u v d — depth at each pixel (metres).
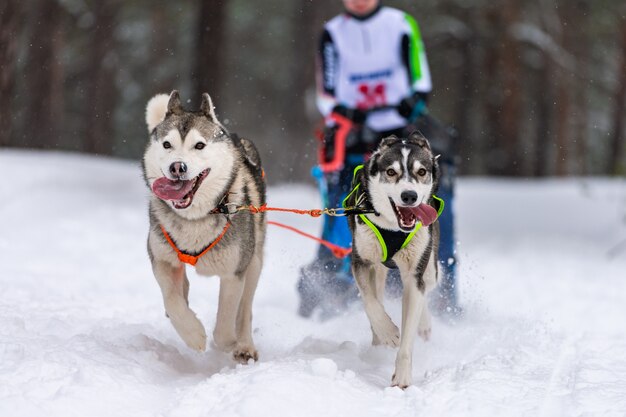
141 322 7.53
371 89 8.93
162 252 6.14
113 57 33.25
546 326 7.75
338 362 6.15
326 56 9.05
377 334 6.23
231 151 6.18
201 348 6.05
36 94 28.16
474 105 34.84
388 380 5.88
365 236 6.24
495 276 11.97
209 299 8.90
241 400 4.80
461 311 7.97
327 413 4.83
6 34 16.83
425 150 6.33
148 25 35.28
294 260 11.19
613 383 5.67
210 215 6.04
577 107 37.03
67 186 16.20
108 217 14.48
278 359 6.10
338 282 8.03
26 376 5.10
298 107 28.23
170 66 35.69
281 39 36.56
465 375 5.74
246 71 37.19
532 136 36.47
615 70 36.41
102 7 30.92
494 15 31.75
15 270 9.76
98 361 5.56
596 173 41.50
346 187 8.33
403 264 6.21
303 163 28.05
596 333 7.86
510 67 31.73
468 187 24.33
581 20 34.09
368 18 8.87
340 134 8.36
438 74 34.44
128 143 36.47
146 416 4.82
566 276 12.12
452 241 7.97
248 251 6.34
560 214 19.80
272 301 9.14
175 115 6.16
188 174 5.80
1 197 14.48
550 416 4.90
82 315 7.64
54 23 28.44
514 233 17.33
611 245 16.05
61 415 4.61
